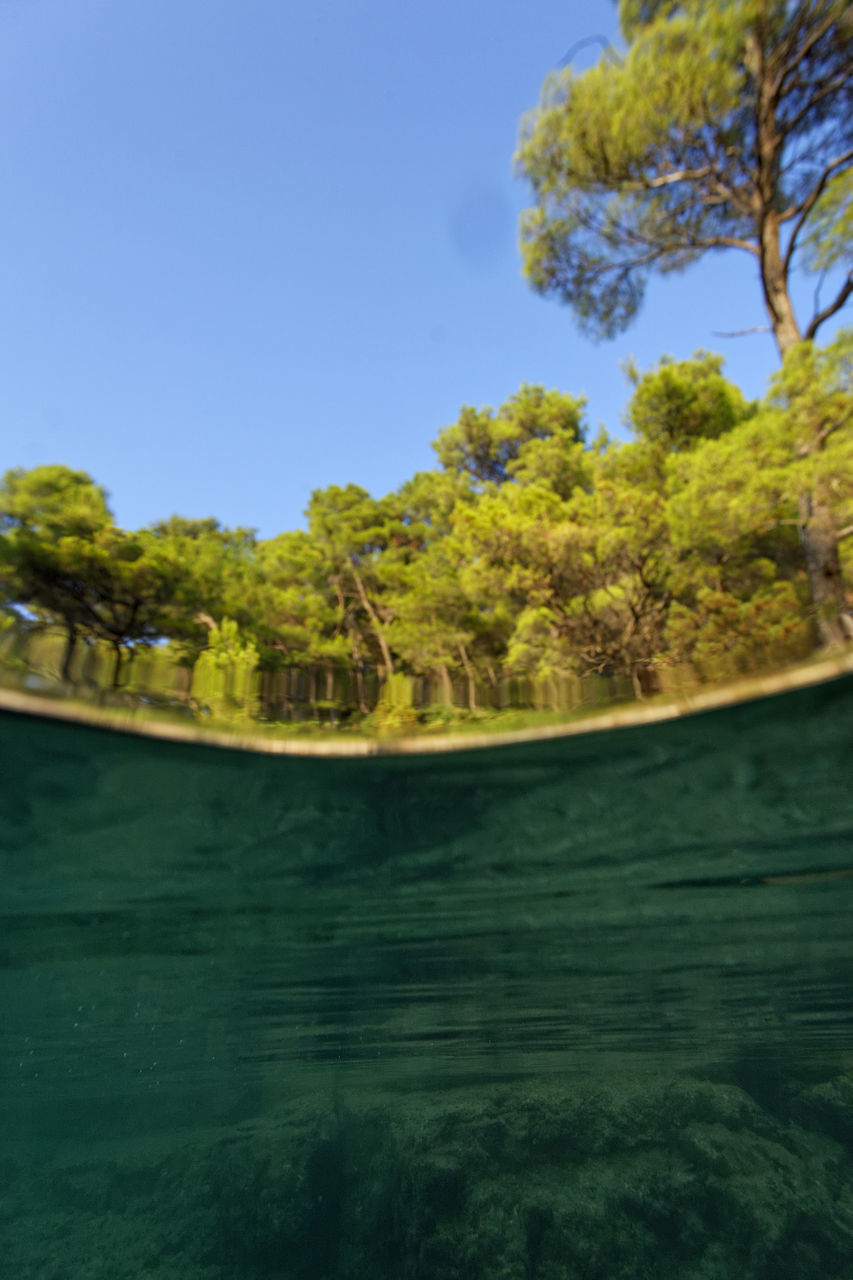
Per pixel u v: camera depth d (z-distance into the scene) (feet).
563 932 25.61
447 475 64.23
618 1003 32.76
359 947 26.12
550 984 30.37
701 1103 24.80
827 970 29.45
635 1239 21.01
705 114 30.53
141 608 23.62
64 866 19.49
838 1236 20.42
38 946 23.62
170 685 15.93
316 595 57.98
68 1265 27.73
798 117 30.17
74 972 25.91
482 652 37.76
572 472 45.27
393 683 17.83
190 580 25.43
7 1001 27.99
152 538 24.86
